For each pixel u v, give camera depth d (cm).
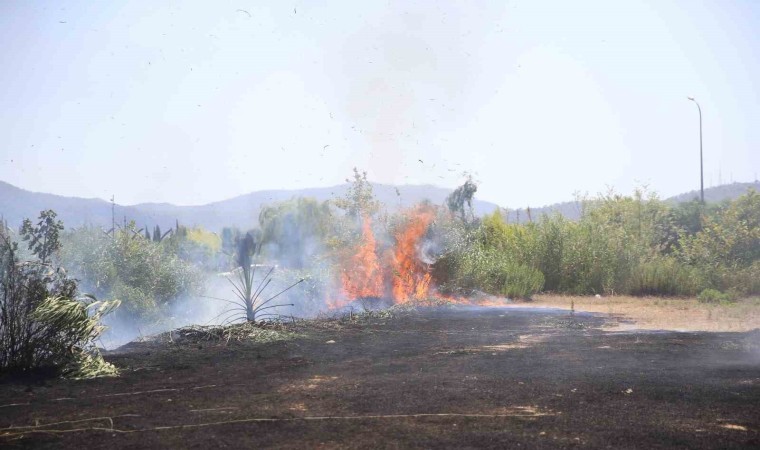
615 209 2792
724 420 619
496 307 1798
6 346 880
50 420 628
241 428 595
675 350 1048
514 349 1072
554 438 560
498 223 2678
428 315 1589
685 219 3161
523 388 759
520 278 2166
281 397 720
